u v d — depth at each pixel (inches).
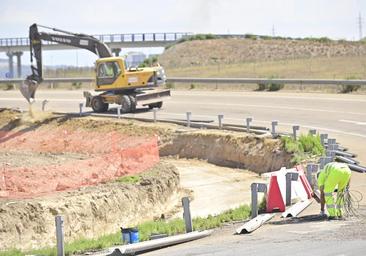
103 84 2455.7
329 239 782.5
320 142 1569.9
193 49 5920.3
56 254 889.5
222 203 1390.3
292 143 1592.0
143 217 1310.3
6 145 2288.4
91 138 2156.7
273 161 1615.4
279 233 863.1
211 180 1630.2
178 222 1064.2
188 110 2474.2
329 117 2126.0
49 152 2014.0
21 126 2443.4
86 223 1195.3
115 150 1893.5
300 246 756.6
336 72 3725.4
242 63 5108.3
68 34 2476.6
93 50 2516.0
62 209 1184.2
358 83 2699.3
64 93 3494.1
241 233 906.1
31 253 949.2
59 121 2384.4
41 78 2437.3
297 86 2987.2
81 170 1492.4
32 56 2405.3
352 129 1894.7
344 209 943.7
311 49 5625.0
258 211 1069.1
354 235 795.4
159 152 1983.3
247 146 1759.4
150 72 2434.8
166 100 2600.9
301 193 1111.0
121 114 2422.5
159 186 1406.3
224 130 1957.4
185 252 808.3
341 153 1475.1
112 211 1253.7
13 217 1123.3
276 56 5546.3
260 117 2207.2
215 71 4473.4
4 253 967.0
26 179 1374.3
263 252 743.7
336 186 947.3
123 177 1439.5
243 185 1550.2
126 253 826.8
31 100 2479.1
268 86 3038.9
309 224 906.7
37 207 1162.0
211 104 2608.3
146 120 2225.6
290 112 2276.1
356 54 5265.8
